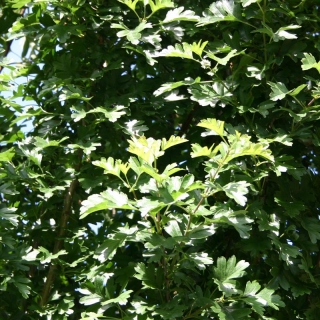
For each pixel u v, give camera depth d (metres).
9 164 2.55
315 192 2.66
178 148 2.73
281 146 2.58
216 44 2.65
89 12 2.74
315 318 2.40
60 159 2.72
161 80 2.79
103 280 2.29
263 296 2.15
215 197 2.56
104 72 2.76
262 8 2.60
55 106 2.82
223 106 2.53
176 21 2.68
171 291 2.28
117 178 2.62
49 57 2.91
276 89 2.46
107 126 2.73
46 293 2.50
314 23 2.70
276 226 2.35
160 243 2.10
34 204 2.71
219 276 2.18
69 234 2.63
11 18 3.21
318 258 2.54
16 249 2.41
